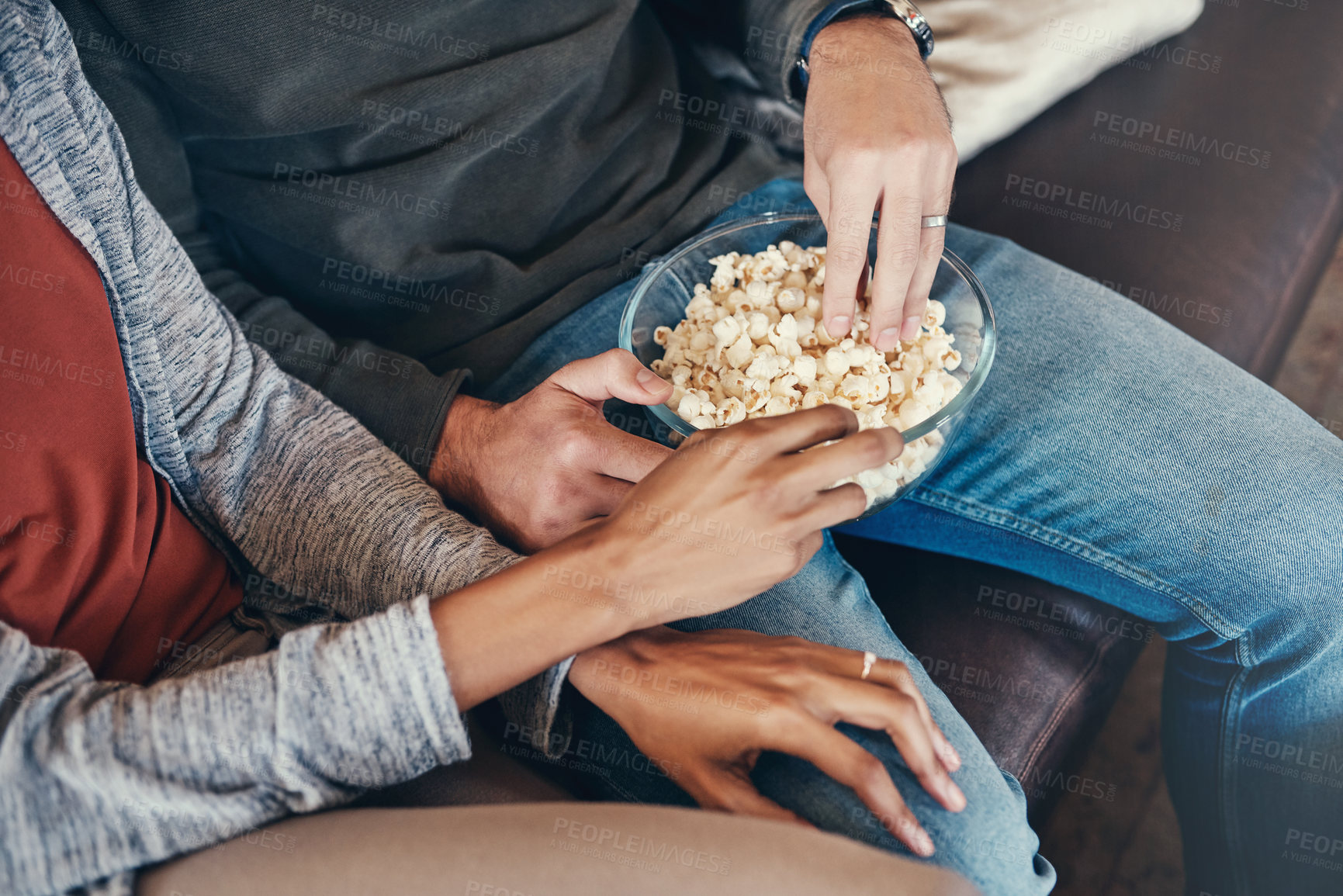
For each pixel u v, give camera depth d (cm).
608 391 67
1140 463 79
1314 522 75
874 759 55
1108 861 106
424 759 52
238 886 46
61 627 57
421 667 50
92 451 58
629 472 66
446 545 64
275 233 86
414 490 68
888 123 70
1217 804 89
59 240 56
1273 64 118
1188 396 81
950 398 70
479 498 74
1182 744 95
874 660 60
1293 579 75
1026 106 111
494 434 73
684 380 73
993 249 93
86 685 49
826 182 78
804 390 69
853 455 51
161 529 64
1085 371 83
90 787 45
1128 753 114
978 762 64
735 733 57
